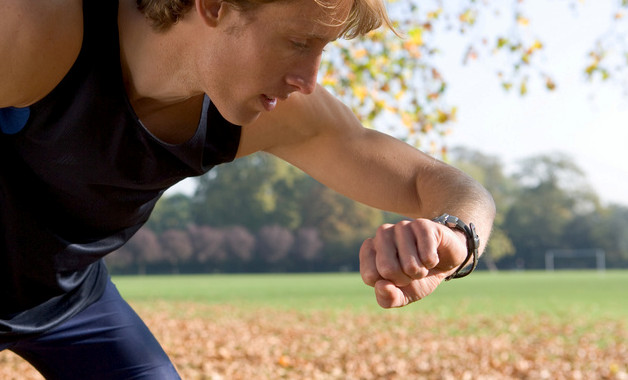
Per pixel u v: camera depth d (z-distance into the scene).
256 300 23.41
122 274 89.06
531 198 100.31
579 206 100.94
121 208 1.70
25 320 1.84
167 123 1.58
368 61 7.67
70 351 2.00
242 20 1.26
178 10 1.31
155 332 11.08
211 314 16.55
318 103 1.83
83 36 1.39
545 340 10.53
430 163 1.82
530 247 99.31
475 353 8.73
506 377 6.89
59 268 1.78
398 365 7.45
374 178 1.83
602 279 47.06
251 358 8.12
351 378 6.81
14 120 1.51
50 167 1.57
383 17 1.38
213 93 1.37
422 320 14.77
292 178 94.69
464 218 1.50
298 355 8.47
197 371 7.03
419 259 1.19
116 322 2.04
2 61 1.31
